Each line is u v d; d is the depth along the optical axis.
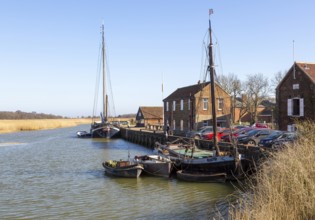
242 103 74.88
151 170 25.44
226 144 27.84
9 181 24.66
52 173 27.77
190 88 58.62
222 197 18.50
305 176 10.61
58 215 16.45
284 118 37.56
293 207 10.30
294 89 36.16
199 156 25.75
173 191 20.48
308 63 36.66
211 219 14.71
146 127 70.25
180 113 58.03
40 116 190.38
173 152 28.00
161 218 15.46
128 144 54.94
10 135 77.06
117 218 15.76
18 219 15.98
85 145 52.88
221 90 53.62
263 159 20.56
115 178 25.12
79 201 18.91
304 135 16.83
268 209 9.94
